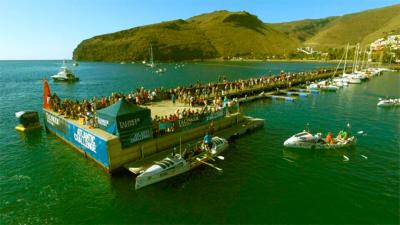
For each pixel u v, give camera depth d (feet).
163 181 78.54
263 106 180.86
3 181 79.56
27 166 89.61
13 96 238.48
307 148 102.01
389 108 174.81
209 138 95.76
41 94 251.39
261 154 98.73
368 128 130.72
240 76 431.84
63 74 366.22
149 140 91.15
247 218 62.80
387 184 77.46
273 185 77.10
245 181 79.20
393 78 337.31
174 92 161.79
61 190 74.74
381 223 61.26
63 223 61.57
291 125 135.95
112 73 501.15
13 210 65.92
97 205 67.92
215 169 86.58
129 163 85.30
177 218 62.90
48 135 120.78
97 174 83.20
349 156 96.84
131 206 67.41
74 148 102.94
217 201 69.41
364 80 317.01
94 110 108.68
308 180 79.92
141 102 143.64
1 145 108.78
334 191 73.92
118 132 82.58
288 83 254.27
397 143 109.40
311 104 187.62
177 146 98.94
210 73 490.90
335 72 359.87
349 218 62.90
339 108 174.91
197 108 132.77
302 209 66.23
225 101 137.59
